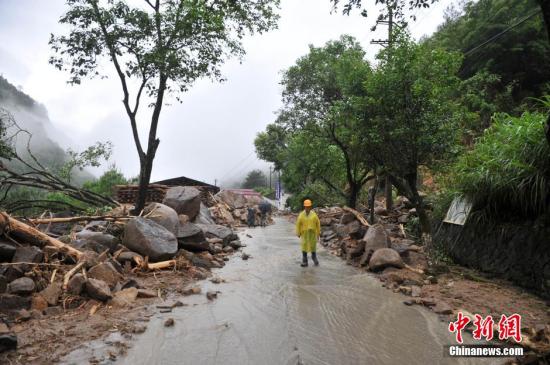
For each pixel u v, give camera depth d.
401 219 13.79
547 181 6.41
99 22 12.01
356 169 15.20
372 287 7.30
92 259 6.89
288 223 25.83
